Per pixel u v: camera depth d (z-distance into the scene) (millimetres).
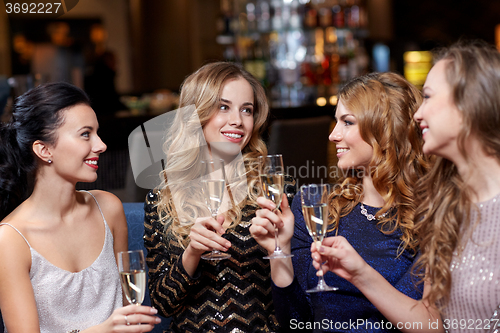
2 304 1397
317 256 1269
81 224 1568
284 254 1354
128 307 1245
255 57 5195
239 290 1604
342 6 5176
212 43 7742
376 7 8367
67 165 1456
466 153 1196
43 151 1452
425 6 9859
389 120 1520
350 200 1618
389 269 1488
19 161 1476
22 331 1366
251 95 1787
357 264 1257
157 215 1733
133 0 7887
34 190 1496
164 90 6566
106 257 1597
